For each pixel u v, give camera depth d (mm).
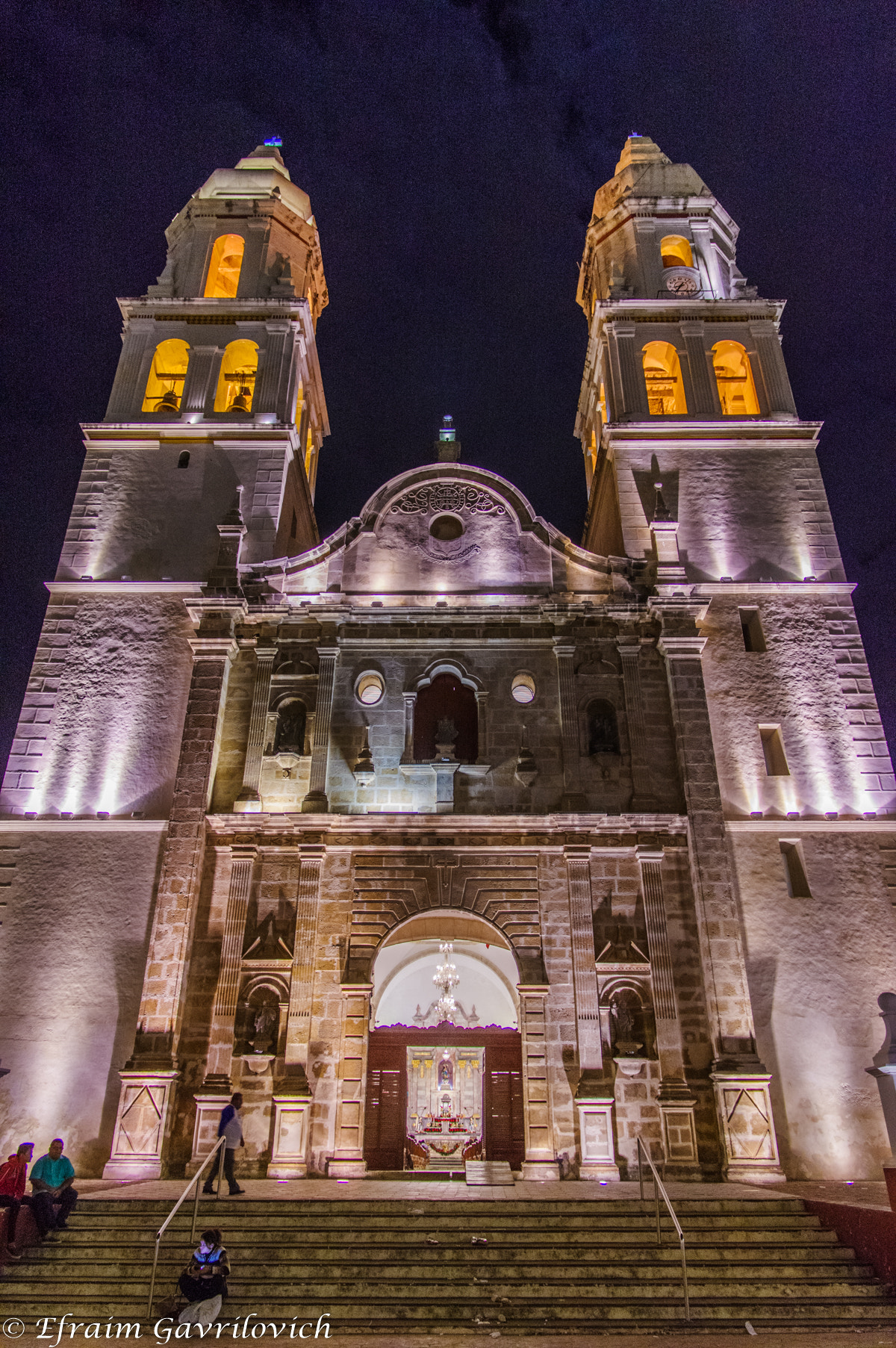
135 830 25484
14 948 24062
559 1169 21375
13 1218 15562
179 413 32219
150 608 28656
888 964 23906
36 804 25938
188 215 37312
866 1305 14078
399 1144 26219
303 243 37844
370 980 23438
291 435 31703
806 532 30078
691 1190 19062
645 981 23375
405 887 24500
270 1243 15992
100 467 31375
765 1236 16359
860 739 26812
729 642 28125
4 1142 21984
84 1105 22391
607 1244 15828
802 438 31609
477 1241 15891
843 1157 21859
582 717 26875
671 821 24859
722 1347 12219
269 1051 22531
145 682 27547
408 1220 16859
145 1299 14320
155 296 35000
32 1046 22984
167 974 23047
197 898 24344
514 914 24266
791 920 24312
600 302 34219
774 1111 22266
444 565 29188
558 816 24812
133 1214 17156
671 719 26609
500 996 33094
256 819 24938
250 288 35219
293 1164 21281
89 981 23656
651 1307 13977
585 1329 13242
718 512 30406
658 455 31406
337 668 27375
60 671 27750
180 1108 22172
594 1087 22016
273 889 24531
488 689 27078
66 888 24766
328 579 29047
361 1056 22578
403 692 27094
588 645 27750
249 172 38656
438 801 25547
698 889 23969
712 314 34094
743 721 27016
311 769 25844
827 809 25906
